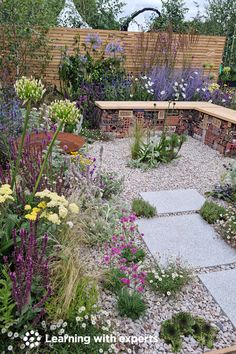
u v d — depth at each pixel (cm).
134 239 273
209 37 702
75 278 183
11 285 168
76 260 209
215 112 501
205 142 528
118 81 606
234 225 278
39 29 580
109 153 457
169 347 182
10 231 198
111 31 637
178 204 334
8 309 163
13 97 438
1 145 338
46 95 571
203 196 356
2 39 567
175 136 434
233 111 517
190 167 432
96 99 572
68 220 240
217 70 743
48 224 205
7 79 507
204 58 720
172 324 195
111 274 218
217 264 249
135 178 388
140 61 669
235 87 859
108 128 527
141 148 427
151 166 417
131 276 218
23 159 263
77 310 181
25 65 589
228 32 1050
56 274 192
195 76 665
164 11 1002
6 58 573
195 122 553
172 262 241
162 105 548
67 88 594
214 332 193
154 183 380
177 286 219
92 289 190
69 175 308
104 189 321
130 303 197
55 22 685
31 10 565
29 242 174
